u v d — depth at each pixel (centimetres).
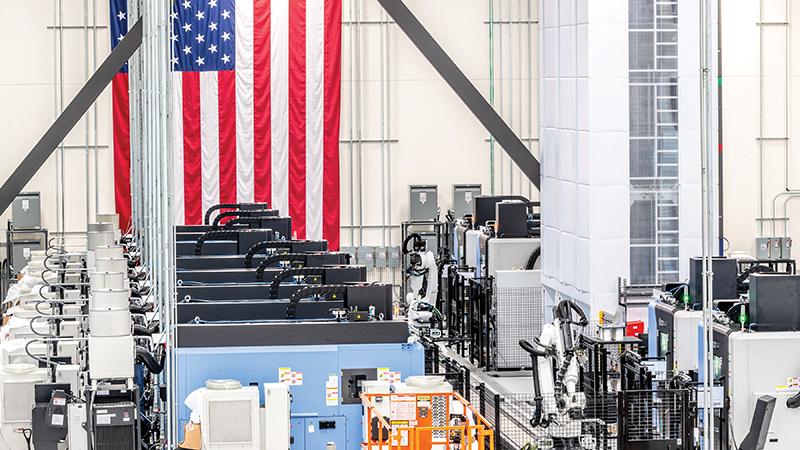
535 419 1412
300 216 2923
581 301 1883
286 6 2889
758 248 2706
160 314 1697
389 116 2955
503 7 2936
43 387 1421
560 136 1995
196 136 2889
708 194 1313
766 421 1317
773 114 2791
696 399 1376
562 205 1989
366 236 2969
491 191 2964
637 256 1856
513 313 2161
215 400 1384
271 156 2909
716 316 1411
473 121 2970
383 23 2941
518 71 2938
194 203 2897
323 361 1477
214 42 2708
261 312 1692
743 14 2778
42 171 2903
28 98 2883
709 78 1332
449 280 2477
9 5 2869
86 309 1827
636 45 1844
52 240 2822
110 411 1291
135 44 2436
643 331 1761
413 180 2964
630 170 1852
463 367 1573
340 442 1478
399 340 1498
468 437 1314
